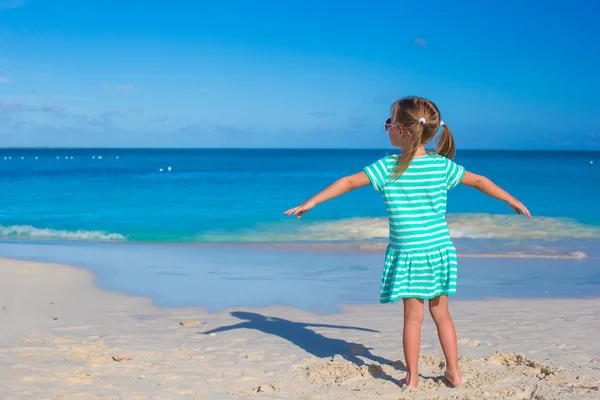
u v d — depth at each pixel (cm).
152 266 961
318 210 1873
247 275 880
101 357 444
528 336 511
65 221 1659
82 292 739
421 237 355
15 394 355
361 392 362
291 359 444
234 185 2986
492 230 1409
